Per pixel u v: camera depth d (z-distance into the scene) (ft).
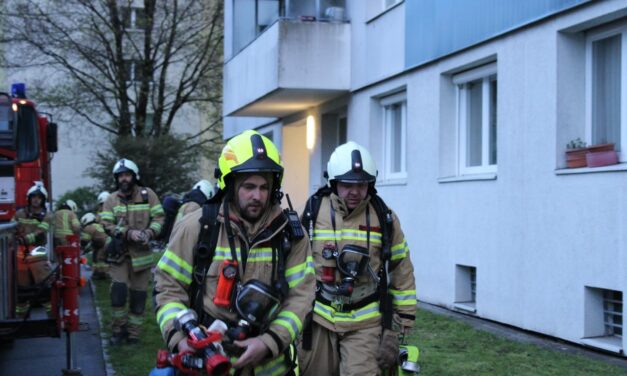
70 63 85.15
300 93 41.27
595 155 21.90
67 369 20.93
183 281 9.75
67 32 80.02
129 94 91.50
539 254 24.12
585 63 23.86
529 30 24.97
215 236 9.66
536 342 23.16
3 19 79.00
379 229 14.02
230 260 9.56
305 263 10.10
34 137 28.12
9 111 28.07
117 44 81.05
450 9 29.84
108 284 42.98
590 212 21.81
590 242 21.77
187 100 85.92
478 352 21.70
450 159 31.19
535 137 24.53
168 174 78.02
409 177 33.68
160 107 85.10
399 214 34.63
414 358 13.69
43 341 27.37
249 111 50.08
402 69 34.06
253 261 9.70
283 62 39.24
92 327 29.94
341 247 13.87
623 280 20.48
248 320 9.36
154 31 82.53
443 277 30.42
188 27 82.69
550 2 23.62
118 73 82.07
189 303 9.92
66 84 84.74
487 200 27.20
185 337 9.18
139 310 25.62
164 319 9.37
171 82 90.79
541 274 23.99
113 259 25.05
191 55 84.12
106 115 91.35
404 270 14.23
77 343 26.94
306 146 54.49
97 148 94.68
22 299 22.09
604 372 19.12
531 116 24.79
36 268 26.04
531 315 24.47
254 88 44.57
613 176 20.89
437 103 31.24
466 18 28.63
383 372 14.03
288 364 10.32
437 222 31.04
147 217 25.57
